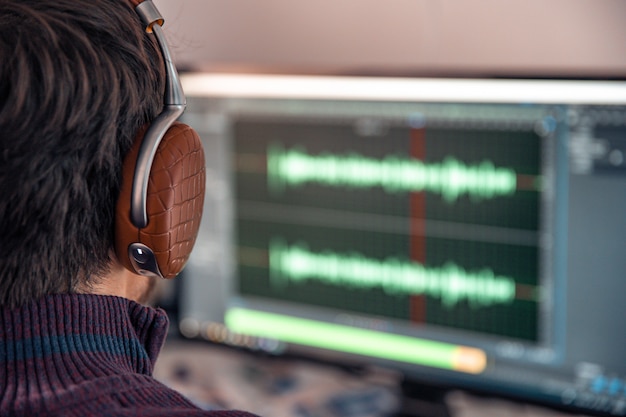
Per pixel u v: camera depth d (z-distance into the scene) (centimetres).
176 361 127
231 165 111
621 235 88
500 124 92
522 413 108
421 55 116
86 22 46
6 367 46
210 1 129
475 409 110
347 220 105
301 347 111
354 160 103
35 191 45
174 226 50
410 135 98
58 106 44
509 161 93
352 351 108
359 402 112
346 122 102
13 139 44
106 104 46
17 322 47
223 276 115
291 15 124
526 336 95
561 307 93
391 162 100
